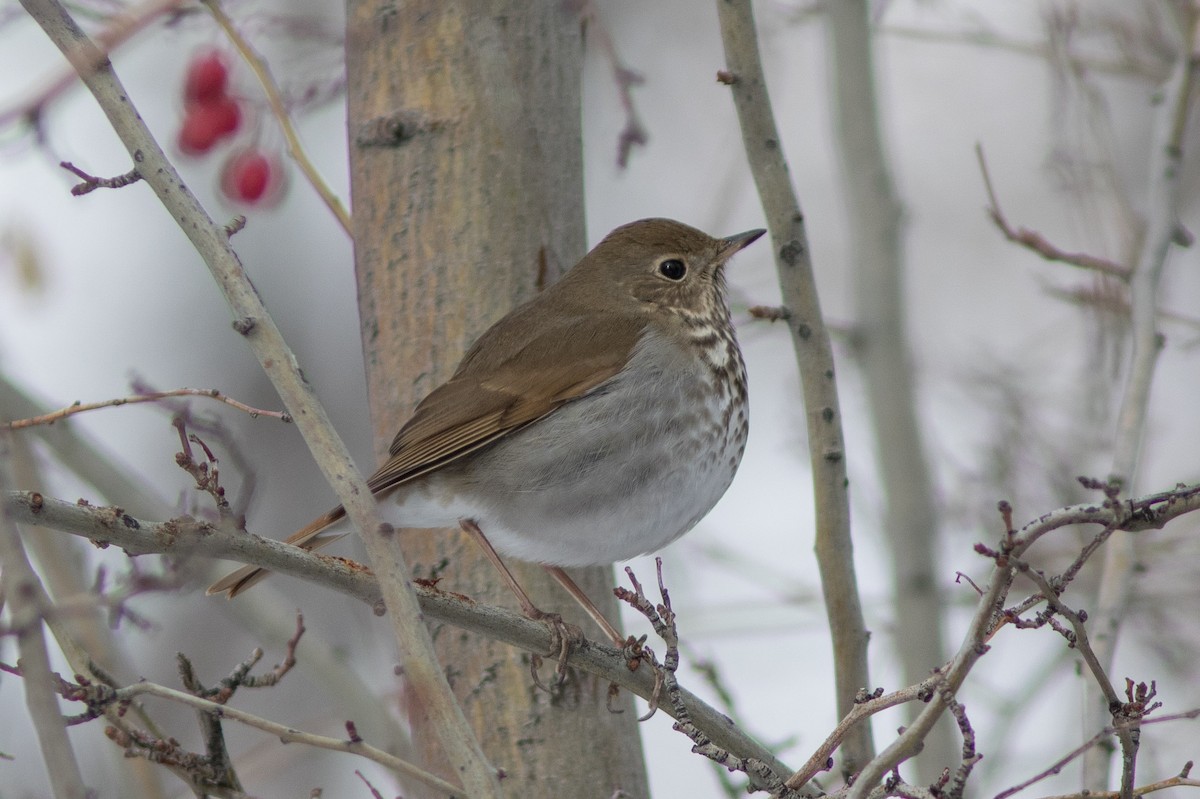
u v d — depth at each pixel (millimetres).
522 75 9945
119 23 9289
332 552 17016
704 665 9438
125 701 7637
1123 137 18766
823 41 17453
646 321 11078
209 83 11094
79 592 10930
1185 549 14594
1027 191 20797
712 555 15016
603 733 9359
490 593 10180
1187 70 11477
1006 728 13750
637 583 8141
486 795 6508
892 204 15516
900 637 14352
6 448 8547
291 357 7176
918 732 6707
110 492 12250
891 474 14766
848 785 7594
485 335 9805
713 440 11000
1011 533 6527
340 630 16547
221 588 9062
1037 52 14484
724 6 9094
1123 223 12664
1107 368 13453
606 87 19453
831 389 9359
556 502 10531
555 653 8711
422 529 10492
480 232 9820
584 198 10266
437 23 9852
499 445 10547
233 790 7953
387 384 10000
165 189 7316
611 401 10656
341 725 12914
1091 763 8547
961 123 21203
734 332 11609
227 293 7219
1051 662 13945
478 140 9828
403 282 9922
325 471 7020
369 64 9969
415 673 6699
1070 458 14875
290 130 10047
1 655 7301
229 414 18891
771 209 9281
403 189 9891
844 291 20422
